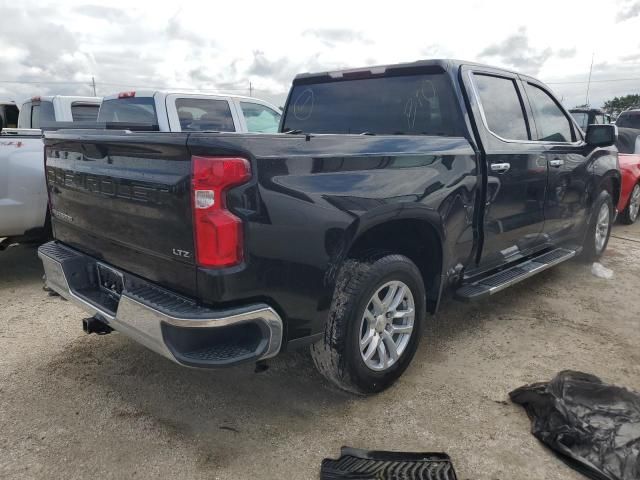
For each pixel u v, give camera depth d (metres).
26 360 3.66
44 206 5.23
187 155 2.36
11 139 5.05
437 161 3.32
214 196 2.31
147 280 2.73
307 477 2.54
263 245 2.44
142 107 7.10
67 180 3.25
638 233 8.17
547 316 4.57
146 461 2.63
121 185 2.73
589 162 5.32
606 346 3.96
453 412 3.06
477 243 3.80
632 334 4.20
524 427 2.92
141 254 2.71
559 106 5.02
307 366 3.62
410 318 3.29
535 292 5.20
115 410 3.07
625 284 5.48
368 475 2.46
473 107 3.74
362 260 2.97
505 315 4.59
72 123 3.41
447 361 3.71
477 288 3.83
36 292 5.08
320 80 4.43
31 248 6.74
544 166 4.44
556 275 5.76
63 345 3.90
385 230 3.21
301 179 2.58
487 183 3.73
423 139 3.31
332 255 2.71
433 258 3.49
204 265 2.36
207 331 2.44
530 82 4.56
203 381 3.41
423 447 2.75
